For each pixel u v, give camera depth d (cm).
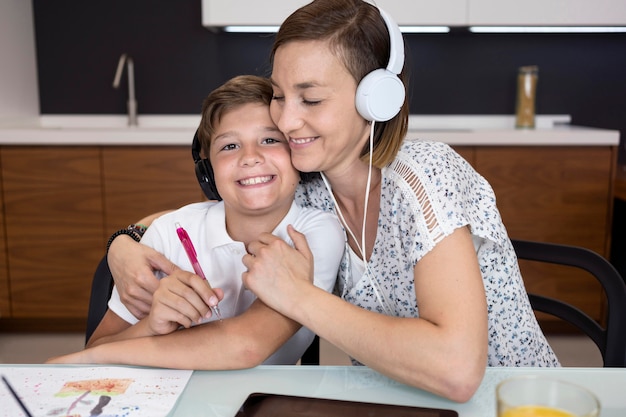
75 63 321
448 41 315
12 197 268
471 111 320
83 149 265
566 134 260
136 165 266
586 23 280
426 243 88
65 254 273
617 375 81
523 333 112
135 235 119
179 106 324
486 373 83
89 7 316
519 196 266
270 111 99
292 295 86
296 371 84
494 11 280
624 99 317
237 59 319
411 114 321
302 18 90
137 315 105
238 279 111
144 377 81
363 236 104
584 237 268
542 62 315
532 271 271
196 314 89
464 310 81
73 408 71
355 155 100
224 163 104
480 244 105
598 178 265
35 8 317
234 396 76
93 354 88
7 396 74
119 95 324
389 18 94
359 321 81
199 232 114
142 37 318
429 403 75
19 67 301
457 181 94
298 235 94
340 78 90
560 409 55
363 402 74
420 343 77
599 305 271
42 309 277
